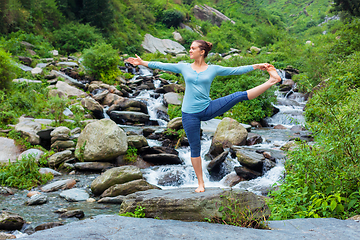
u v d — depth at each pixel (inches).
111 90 621.9
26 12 907.4
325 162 161.6
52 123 408.5
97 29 1120.8
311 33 2062.0
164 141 396.2
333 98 160.6
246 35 1894.7
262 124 561.0
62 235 84.2
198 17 2082.9
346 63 444.8
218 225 105.2
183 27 1786.4
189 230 96.1
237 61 738.8
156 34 1569.9
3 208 218.2
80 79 691.4
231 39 1733.5
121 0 1545.3
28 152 321.4
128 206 139.9
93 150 323.9
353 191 153.4
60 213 212.5
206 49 119.6
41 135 358.9
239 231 98.7
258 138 385.7
